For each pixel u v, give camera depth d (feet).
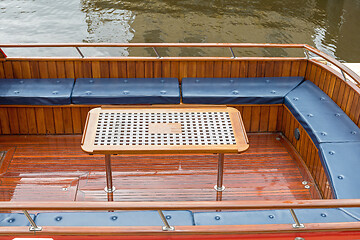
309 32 49.93
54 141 18.61
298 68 19.90
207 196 15.47
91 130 13.89
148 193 15.55
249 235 10.79
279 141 18.78
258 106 18.80
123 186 15.84
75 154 17.71
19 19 51.60
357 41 48.19
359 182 13.28
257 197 15.52
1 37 47.83
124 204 10.18
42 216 11.76
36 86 18.80
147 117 14.70
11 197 15.24
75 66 19.52
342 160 14.20
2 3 55.57
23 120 18.74
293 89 18.94
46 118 18.76
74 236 10.66
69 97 18.06
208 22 52.03
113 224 11.48
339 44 47.65
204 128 14.15
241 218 11.79
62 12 53.57
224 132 13.97
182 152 13.08
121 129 13.99
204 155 17.62
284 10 55.36
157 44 19.10
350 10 55.42
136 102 18.37
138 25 50.96
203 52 47.26
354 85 16.65
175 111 15.08
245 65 19.81
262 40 48.24
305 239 10.86
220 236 10.77
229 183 16.14
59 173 16.51
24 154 17.65
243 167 17.03
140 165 16.98
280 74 20.07
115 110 15.03
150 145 13.23
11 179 16.12
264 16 53.62
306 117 16.61
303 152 17.43
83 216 11.78
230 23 51.90
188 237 10.73
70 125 18.94
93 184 15.94
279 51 48.06
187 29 50.29
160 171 16.67
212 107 15.35
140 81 19.43
